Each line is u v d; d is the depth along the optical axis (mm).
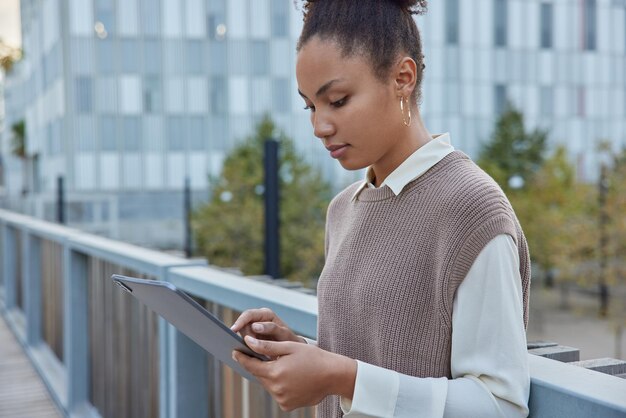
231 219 20172
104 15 25359
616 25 29719
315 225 20609
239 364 906
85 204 23562
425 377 873
